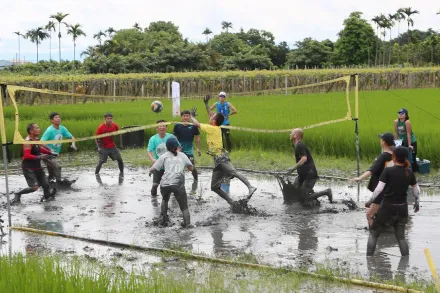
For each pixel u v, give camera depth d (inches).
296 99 1913.1
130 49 3937.0
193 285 337.1
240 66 4126.5
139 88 2338.8
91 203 585.3
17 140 509.4
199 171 776.9
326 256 401.1
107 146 737.0
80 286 273.4
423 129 879.1
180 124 655.8
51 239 456.8
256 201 584.4
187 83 2394.2
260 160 817.5
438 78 2832.2
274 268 367.9
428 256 274.7
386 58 4566.9
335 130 864.9
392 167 388.5
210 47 4375.0
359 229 472.4
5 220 519.8
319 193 553.3
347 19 4320.9
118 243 434.3
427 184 647.8
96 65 3472.0
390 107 1473.9
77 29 4323.3
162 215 493.4
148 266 384.2
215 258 393.7
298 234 459.8
